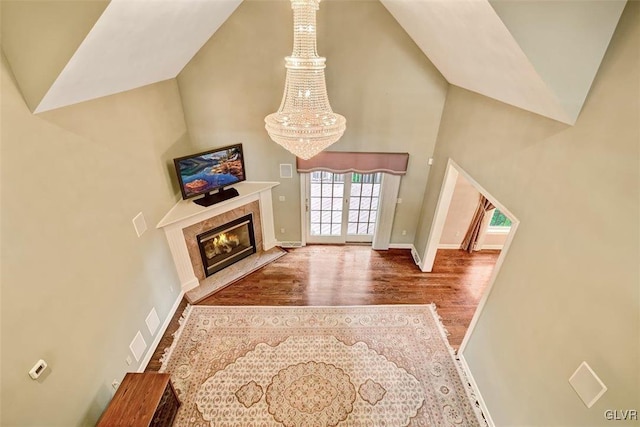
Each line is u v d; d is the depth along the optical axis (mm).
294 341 3887
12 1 1754
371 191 5441
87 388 2625
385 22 3924
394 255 5609
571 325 2107
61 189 2375
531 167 2547
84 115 2609
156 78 3578
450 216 5531
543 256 2396
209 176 4328
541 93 2139
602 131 1859
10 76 1947
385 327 4109
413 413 3172
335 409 3189
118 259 3082
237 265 5188
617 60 1743
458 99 3975
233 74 4199
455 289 4797
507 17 1849
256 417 3109
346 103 4465
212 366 3572
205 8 2920
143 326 3531
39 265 2176
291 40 3973
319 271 5148
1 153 1923
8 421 1941
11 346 1963
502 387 2893
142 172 3500
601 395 1871
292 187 5172
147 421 2523
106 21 1920
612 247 1805
